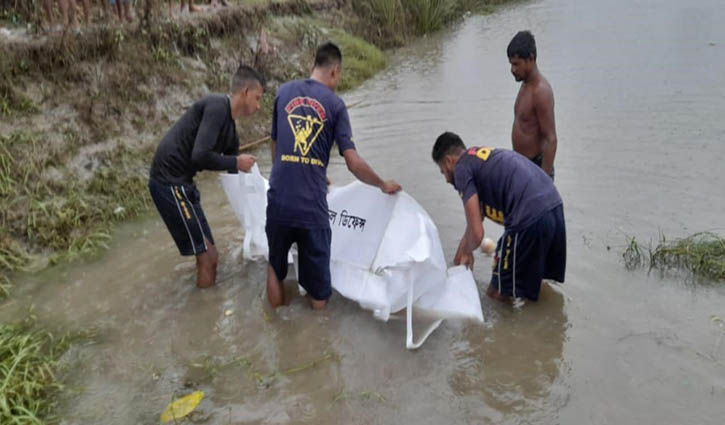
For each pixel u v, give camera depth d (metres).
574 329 3.87
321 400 3.38
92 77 6.36
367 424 3.20
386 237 4.24
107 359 3.75
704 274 4.29
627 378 3.42
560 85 8.85
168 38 7.46
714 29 11.48
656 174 5.84
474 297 4.02
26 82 5.87
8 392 3.32
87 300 4.36
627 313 3.97
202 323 4.09
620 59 9.99
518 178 3.88
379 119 8.06
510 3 16.41
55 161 5.62
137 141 6.38
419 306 4.11
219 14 8.57
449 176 4.14
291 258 4.64
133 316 4.17
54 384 3.50
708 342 3.65
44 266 4.79
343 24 11.97
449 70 10.52
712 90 8.16
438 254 4.04
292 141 3.87
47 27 6.50
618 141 6.69
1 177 5.18
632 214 5.14
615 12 13.87
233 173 4.52
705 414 3.12
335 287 4.32
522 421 3.17
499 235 5.11
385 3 12.84
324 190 3.99
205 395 3.43
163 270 4.74
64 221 5.16
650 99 7.98
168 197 4.16
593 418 3.15
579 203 5.38
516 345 3.77
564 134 6.98
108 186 5.76
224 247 5.02
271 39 9.49
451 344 3.81
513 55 4.34
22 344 3.70
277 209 3.91
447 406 3.30
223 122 4.15
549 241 3.89
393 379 3.53
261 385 3.50
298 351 3.80
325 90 3.98
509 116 7.90
